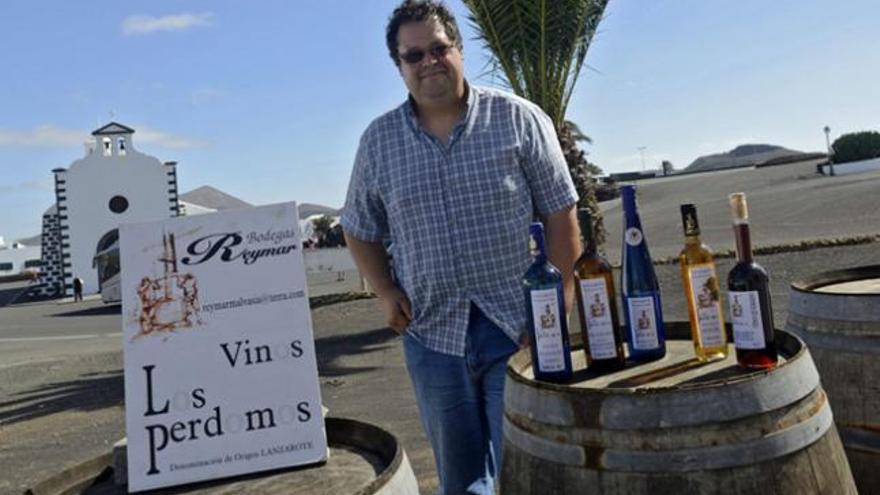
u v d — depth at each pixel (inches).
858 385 113.7
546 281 84.0
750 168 2116.1
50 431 268.7
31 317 940.6
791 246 470.0
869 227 537.0
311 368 98.6
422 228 110.5
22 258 2534.5
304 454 96.0
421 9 107.2
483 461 113.5
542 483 77.1
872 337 112.7
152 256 100.7
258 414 97.0
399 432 219.0
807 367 76.4
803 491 71.3
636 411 71.3
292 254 101.4
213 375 97.9
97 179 1481.3
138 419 96.1
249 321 99.5
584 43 352.8
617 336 86.0
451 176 108.8
